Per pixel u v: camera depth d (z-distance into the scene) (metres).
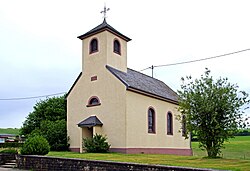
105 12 26.16
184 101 17.64
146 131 24.00
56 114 35.00
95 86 24.14
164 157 17.53
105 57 23.91
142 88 24.45
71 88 25.92
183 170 11.30
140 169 12.54
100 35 24.59
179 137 29.02
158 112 26.16
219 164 13.33
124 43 26.28
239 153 31.03
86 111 24.31
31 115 36.75
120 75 23.77
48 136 24.59
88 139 22.20
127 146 21.47
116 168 13.32
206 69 21.94
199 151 34.78
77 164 14.88
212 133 16.98
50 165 16.27
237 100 17.03
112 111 22.61
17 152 19.95
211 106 16.73
